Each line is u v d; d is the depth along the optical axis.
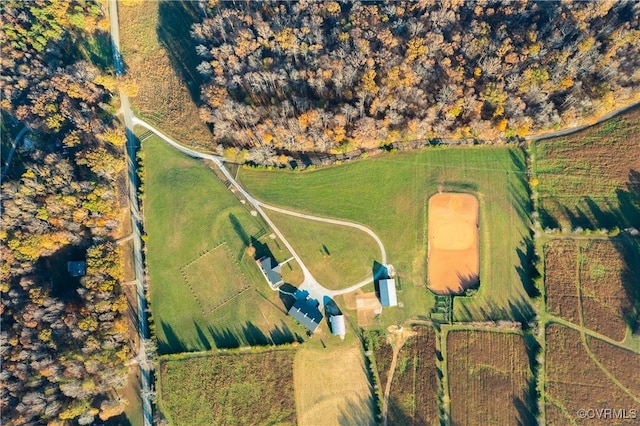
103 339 97.56
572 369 97.88
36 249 99.75
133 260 108.88
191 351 104.12
